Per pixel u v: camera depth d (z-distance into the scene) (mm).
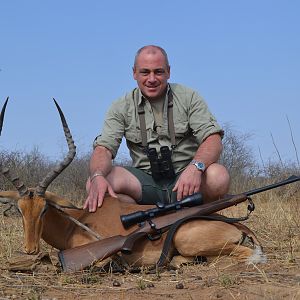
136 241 2551
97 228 2654
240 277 2287
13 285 2258
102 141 2850
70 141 2668
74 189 6367
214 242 2537
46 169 6766
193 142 2912
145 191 2898
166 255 2477
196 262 2586
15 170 6359
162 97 2850
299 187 5598
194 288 2184
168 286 2236
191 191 2645
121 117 2871
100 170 2744
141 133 2855
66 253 2410
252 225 3682
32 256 2520
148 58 2791
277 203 4578
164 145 2850
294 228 3512
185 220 2535
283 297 2029
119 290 2195
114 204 2703
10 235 3361
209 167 2777
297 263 2529
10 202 2623
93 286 2252
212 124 2828
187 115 2852
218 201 2609
